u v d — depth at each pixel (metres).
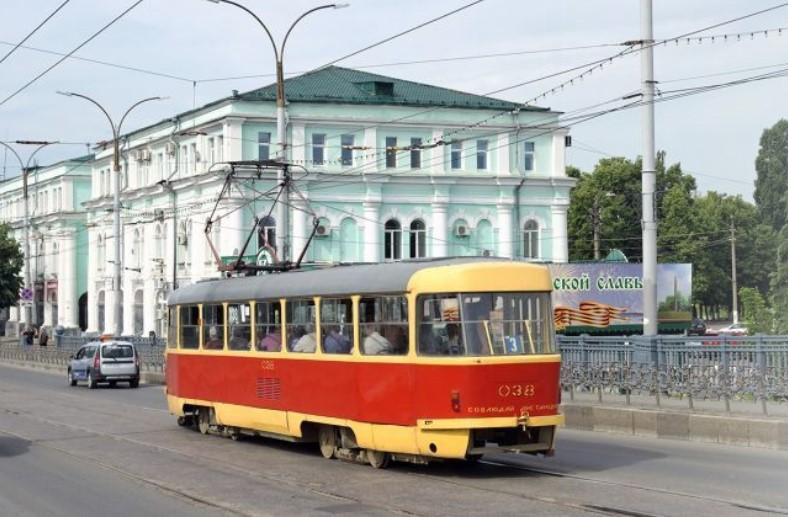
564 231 66.69
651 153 25.64
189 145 65.06
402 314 15.84
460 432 15.05
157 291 68.25
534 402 15.36
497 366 15.14
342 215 62.31
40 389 41.34
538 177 65.69
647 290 25.77
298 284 18.47
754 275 83.88
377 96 63.56
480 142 65.00
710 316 97.69
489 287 15.37
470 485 14.66
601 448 19.06
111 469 17.45
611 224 85.25
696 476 15.15
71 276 87.38
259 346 19.81
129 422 25.98
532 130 65.69
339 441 17.70
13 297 79.19
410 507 12.96
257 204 59.75
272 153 61.12
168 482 15.75
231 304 21.02
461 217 64.75
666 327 49.84
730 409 21.08
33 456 19.50
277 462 17.81
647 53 25.48
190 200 64.25
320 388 17.66
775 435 18.59
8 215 103.06
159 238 68.50
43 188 92.94
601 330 48.31
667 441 20.28
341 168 62.19
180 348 23.44
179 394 23.42
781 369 21.22
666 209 84.88
